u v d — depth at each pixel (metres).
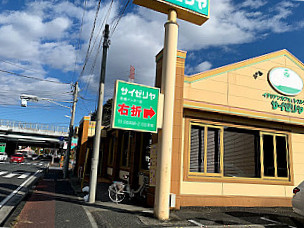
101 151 19.56
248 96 9.76
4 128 45.69
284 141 10.30
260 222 6.82
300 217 7.78
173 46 7.39
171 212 7.37
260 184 9.37
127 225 5.84
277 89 10.29
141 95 7.14
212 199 8.41
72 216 6.52
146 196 9.06
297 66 11.16
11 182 12.98
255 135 9.89
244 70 9.93
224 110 9.12
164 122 7.03
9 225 5.63
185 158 8.34
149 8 7.62
